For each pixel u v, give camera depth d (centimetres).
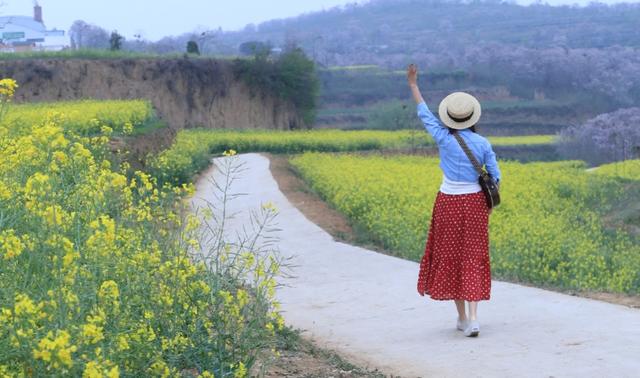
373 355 909
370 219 2172
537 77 15975
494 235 1995
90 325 486
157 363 582
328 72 15962
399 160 4934
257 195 2678
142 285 645
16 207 683
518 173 3994
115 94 8306
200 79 8981
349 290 1254
